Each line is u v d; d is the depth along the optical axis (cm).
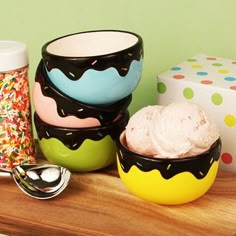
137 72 69
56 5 94
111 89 67
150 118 65
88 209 67
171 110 63
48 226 64
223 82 73
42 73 70
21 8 97
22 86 73
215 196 68
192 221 63
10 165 76
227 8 83
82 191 71
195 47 88
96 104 70
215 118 73
